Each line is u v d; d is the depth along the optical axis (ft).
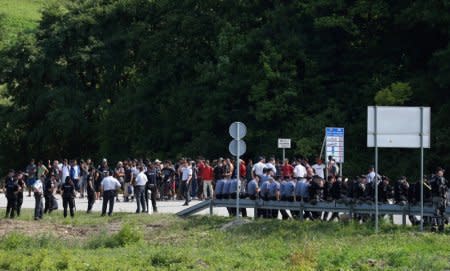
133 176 173.37
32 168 199.93
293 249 92.27
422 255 84.74
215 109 234.58
